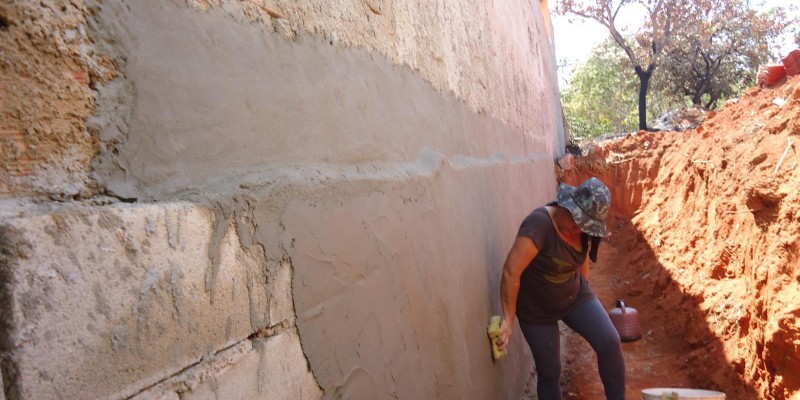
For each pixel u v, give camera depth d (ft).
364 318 7.67
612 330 13.65
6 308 3.48
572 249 12.99
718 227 21.13
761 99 24.49
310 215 6.64
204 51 5.40
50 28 4.00
